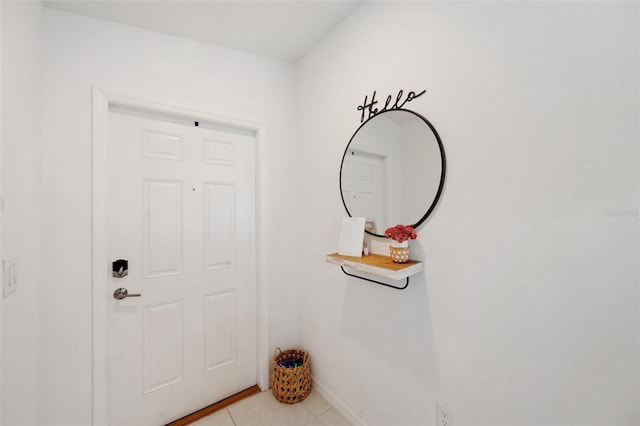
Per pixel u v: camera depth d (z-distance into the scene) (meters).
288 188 2.05
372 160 1.42
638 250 0.71
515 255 0.93
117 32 1.52
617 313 0.74
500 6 0.96
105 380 1.43
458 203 1.08
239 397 1.85
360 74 1.52
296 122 2.07
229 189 1.89
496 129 0.97
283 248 2.02
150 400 1.60
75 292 1.38
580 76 0.79
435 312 1.16
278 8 1.50
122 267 1.52
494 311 0.98
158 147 1.65
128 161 1.56
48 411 1.32
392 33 1.34
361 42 1.51
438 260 1.15
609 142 0.75
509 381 0.95
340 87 1.66
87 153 1.42
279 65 2.04
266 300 1.93
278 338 2.00
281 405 1.75
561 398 0.84
